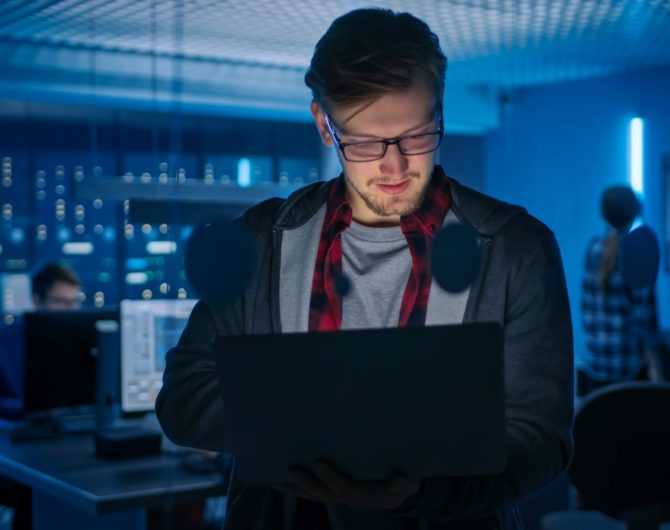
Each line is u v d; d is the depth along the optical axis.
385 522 1.05
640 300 3.84
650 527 2.35
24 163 8.09
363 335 0.91
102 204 8.13
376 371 0.92
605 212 3.91
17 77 5.56
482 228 1.10
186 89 6.06
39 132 8.03
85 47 5.69
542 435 1.03
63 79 5.69
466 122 7.21
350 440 0.94
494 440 0.94
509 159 7.39
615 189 3.87
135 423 3.46
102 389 3.38
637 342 3.89
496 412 0.93
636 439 2.32
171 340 3.35
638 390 2.31
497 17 4.66
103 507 2.49
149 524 2.81
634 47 5.55
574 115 6.98
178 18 4.71
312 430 0.93
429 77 1.03
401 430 0.93
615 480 2.35
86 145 8.04
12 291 6.20
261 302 1.14
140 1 4.36
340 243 1.14
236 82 6.20
